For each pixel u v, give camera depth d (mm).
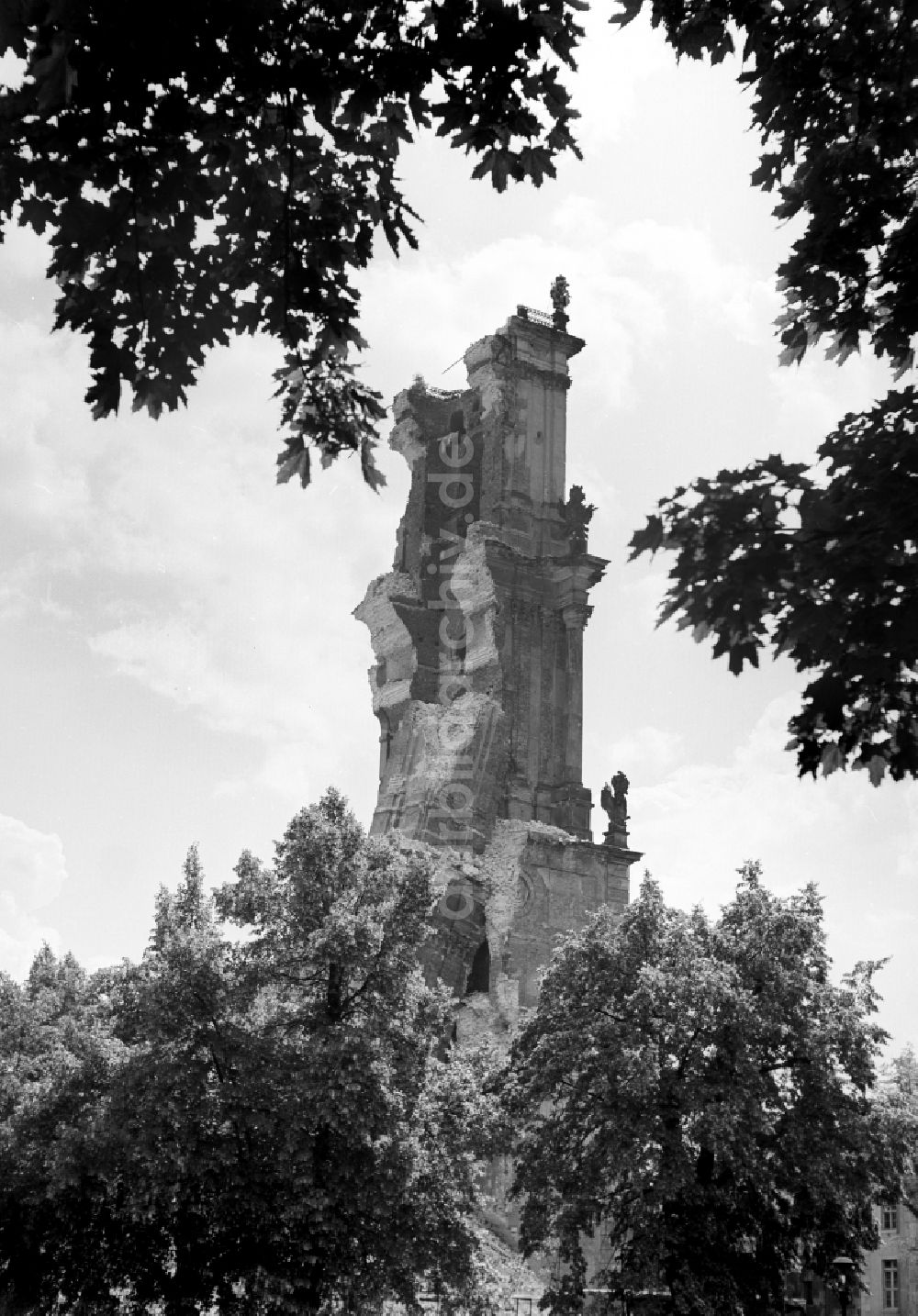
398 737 131750
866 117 23297
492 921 117562
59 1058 67438
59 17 17516
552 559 134000
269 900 68500
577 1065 70000
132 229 20031
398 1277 62094
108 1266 62594
